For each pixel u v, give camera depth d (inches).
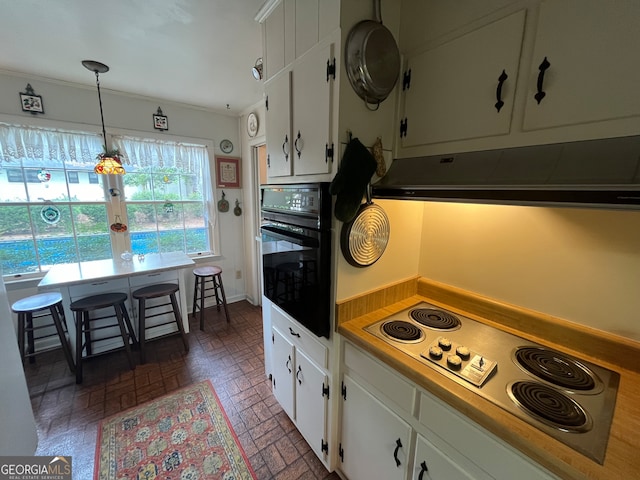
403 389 39.1
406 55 47.4
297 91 50.4
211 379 85.2
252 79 90.0
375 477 46.0
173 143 118.1
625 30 27.4
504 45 35.8
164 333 109.0
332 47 41.8
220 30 62.2
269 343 79.9
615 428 27.8
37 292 97.8
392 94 48.8
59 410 72.1
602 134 29.7
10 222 93.1
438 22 42.6
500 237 49.7
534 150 34.3
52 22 58.7
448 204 56.8
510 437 27.5
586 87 30.2
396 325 48.7
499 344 43.5
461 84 40.7
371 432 45.6
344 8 40.1
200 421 69.2
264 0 52.9
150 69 82.7
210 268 124.0
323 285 47.4
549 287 44.6
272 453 61.1
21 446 47.0
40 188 96.6
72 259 104.3
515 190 31.0
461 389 32.9
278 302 62.9
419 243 62.1
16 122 87.4
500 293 50.7
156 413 71.6
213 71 84.0
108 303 84.3
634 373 36.7
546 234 44.2
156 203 119.5
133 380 84.3
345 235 46.1
